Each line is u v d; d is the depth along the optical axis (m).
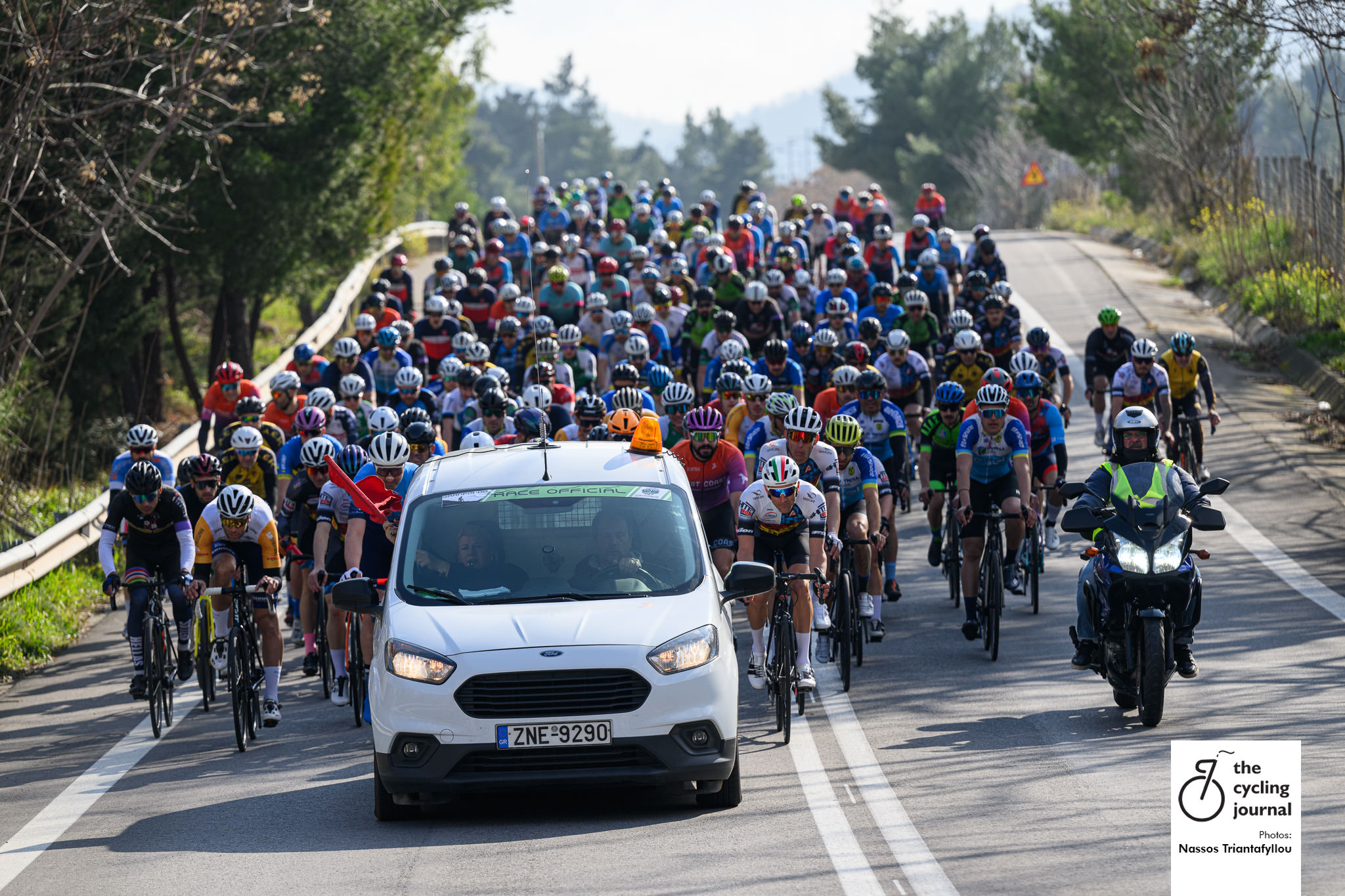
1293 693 25.00
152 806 22.27
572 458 23.42
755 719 26.28
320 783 23.14
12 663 32.88
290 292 77.62
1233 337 66.12
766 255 85.56
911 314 51.22
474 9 79.31
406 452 26.16
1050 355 45.25
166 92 47.88
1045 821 18.86
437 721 19.05
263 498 33.09
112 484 32.28
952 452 35.00
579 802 21.38
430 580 20.95
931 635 32.06
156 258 65.75
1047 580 36.88
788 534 25.61
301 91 53.50
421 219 174.88
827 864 17.39
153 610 27.27
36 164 44.28
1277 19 48.69
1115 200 129.00
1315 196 67.00
